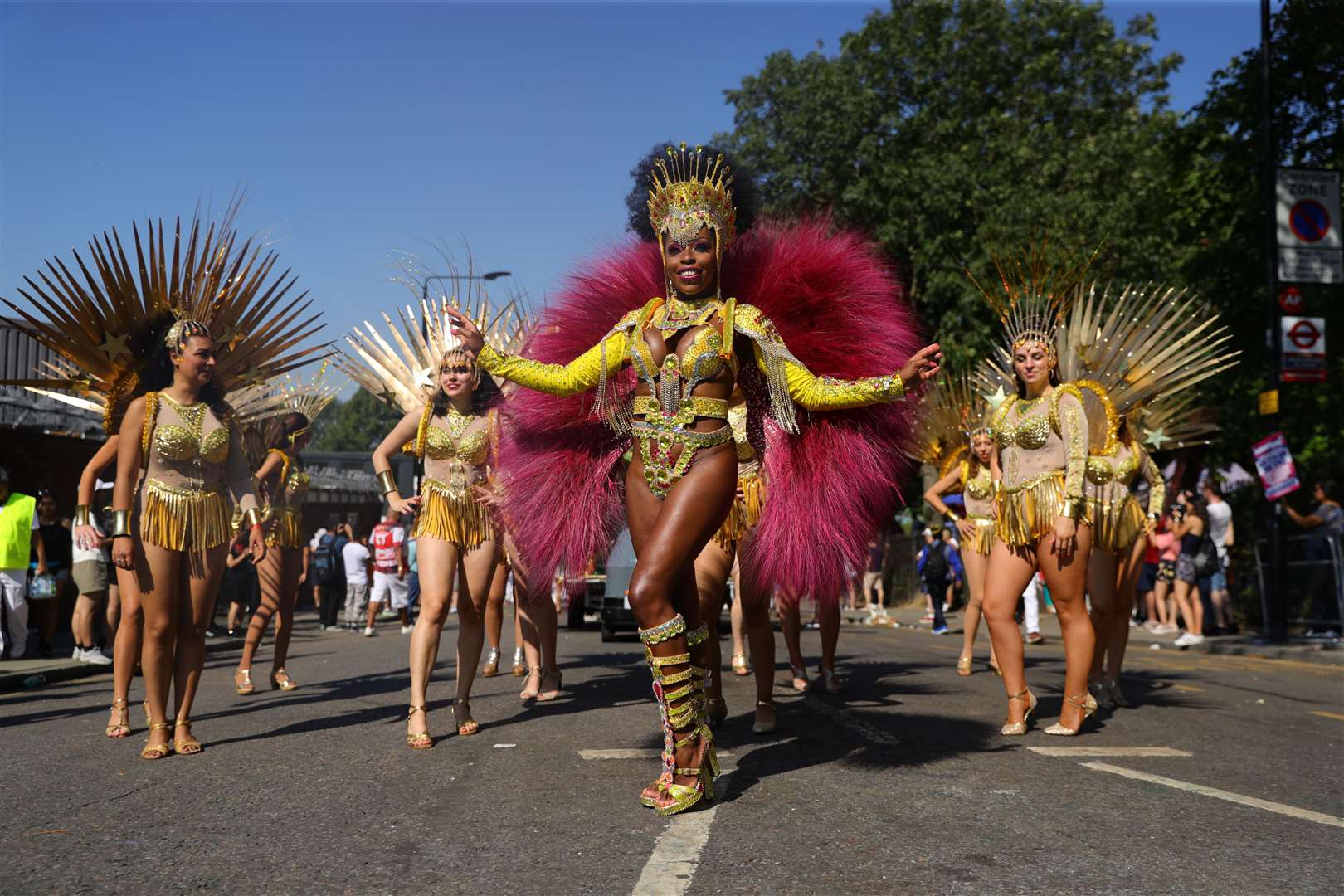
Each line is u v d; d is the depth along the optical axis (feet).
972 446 27.78
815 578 15.25
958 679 27.30
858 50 91.91
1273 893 9.61
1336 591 41.73
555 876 10.06
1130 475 21.57
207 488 17.16
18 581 34.30
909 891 9.59
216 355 19.74
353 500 97.50
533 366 14.02
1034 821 12.08
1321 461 48.73
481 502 18.21
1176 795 13.46
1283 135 52.54
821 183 87.20
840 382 13.66
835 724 19.12
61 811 12.96
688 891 9.57
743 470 16.63
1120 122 95.20
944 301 81.56
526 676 28.55
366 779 14.67
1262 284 53.11
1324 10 49.47
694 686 13.42
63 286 18.02
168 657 16.75
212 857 10.85
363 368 23.06
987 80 93.61
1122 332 21.20
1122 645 22.93
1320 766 15.94
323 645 44.57
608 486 16.31
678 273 13.38
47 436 48.14
